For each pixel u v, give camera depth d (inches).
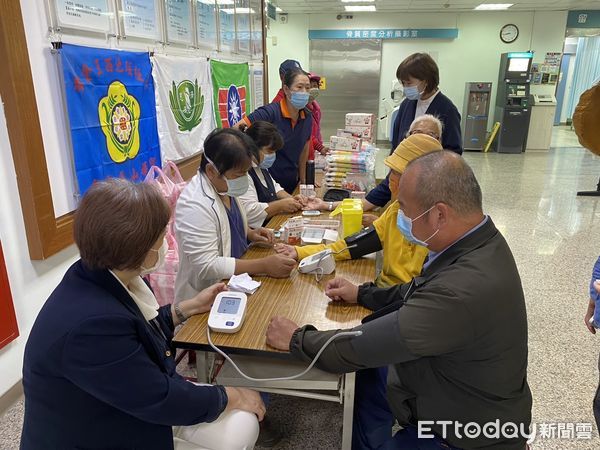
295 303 57.9
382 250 72.1
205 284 68.4
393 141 118.0
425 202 41.6
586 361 93.0
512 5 349.4
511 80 355.9
